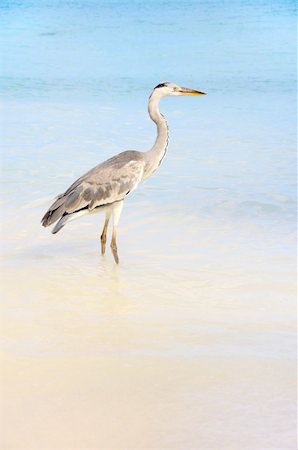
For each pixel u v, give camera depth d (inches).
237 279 470.3
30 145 878.4
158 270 489.4
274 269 487.2
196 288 455.5
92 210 504.4
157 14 2731.3
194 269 489.7
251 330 389.7
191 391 319.9
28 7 3004.4
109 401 310.8
